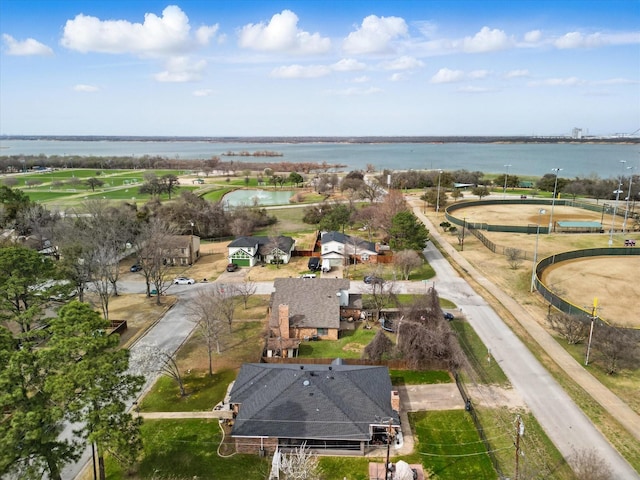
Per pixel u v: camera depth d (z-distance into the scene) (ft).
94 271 184.75
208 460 103.45
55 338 92.17
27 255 149.79
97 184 572.51
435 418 117.29
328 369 124.26
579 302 190.90
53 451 85.46
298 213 424.87
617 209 391.24
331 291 173.47
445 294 205.26
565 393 127.03
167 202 424.87
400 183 562.25
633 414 117.50
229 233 341.82
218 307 158.40
